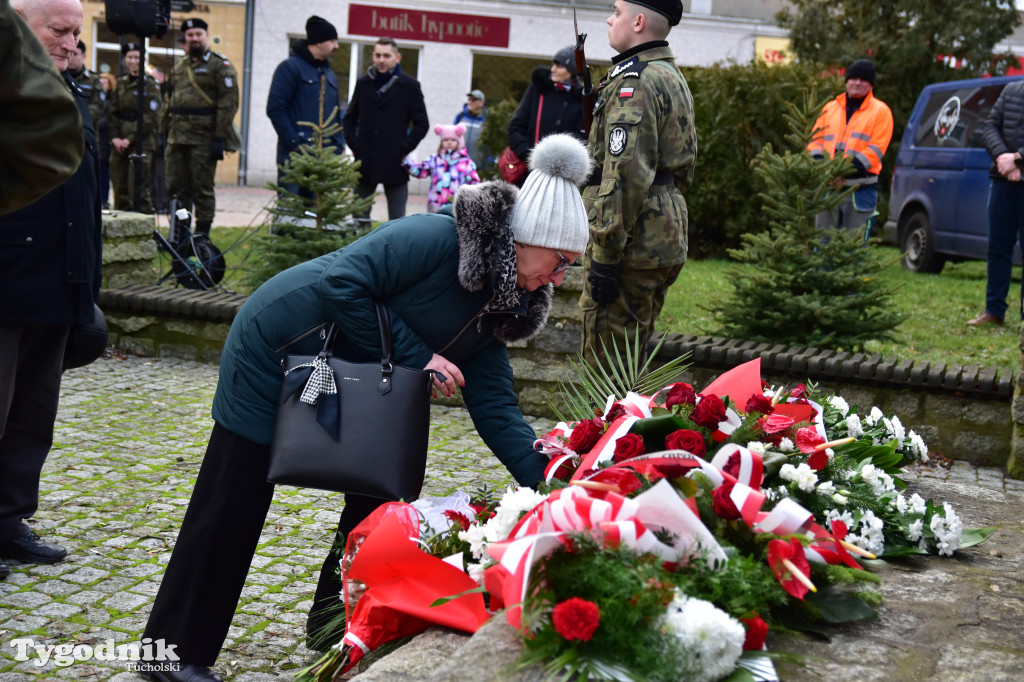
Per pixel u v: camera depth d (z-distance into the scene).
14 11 2.08
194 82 10.73
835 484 2.54
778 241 6.71
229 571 2.93
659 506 1.97
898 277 11.62
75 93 3.83
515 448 3.06
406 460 2.71
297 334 2.86
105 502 4.62
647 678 1.73
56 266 3.72
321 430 2.72
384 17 23.31
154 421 5.93
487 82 23.98
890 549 2.46
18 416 3.92
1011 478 5.50
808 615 2.04
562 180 2.77
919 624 2.06
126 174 12.40
